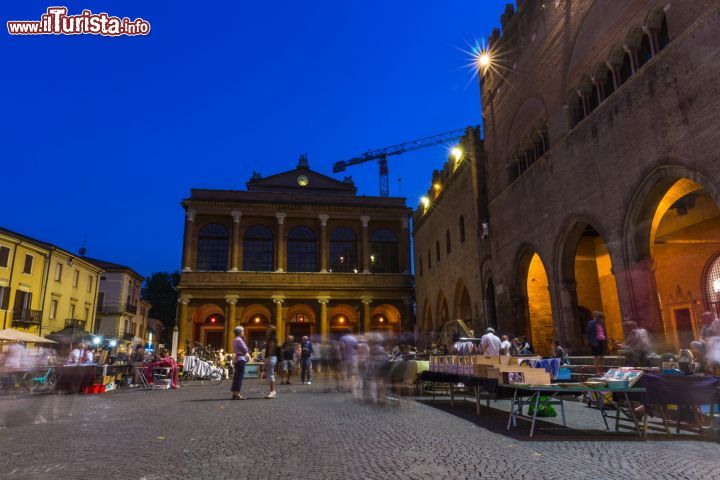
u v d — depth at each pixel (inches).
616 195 553.9
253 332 1774.1
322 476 207.0
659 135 483.2
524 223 802.2
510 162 878.4
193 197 1738.4
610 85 599.8
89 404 504.4
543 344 819.4
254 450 259.1
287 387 722.2
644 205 517.7
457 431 317.1
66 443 286.0
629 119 531.5
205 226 1753.2
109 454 253.6
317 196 1827.0
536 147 799.1
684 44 450.6
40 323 1416.1
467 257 1085.8
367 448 263.3
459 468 219.3
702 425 312.2
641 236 525.7
